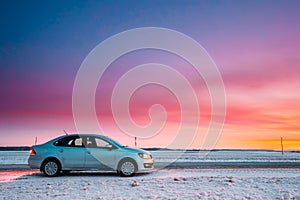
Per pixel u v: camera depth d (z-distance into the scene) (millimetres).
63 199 7082
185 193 7582
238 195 7336
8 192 7926
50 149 12133
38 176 12203
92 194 7609
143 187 8422
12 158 28016
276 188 8125
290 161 21266
